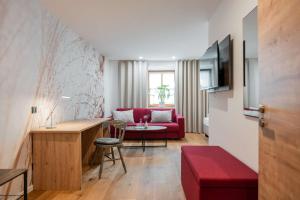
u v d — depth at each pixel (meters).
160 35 4.24
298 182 0.93
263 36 1.31
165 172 3.23
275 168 1.15
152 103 7.11
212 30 3.28
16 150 2.37
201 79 3.69
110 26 3.70
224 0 2.70
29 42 2.56
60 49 3.38
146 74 6.87
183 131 5.74
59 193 2.52
